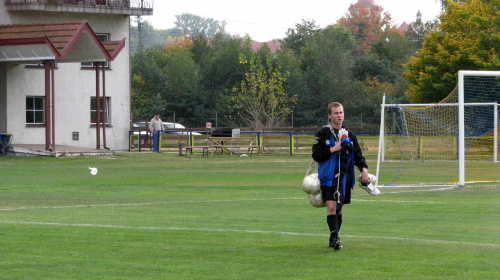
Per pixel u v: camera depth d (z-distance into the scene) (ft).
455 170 101.81
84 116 152.35
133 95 264.93
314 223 44.88
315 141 33.53
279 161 123.34
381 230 41.24
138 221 46.03
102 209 54.24
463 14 154.40
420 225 43.73
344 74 272.31
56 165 108.06
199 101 266.16
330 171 33.30
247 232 40.45
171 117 263.29
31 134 145.38
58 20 149.69
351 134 33.81
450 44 152.87
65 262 31.35
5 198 63.46
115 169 101.65
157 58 298.76
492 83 143.02
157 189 72.90
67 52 120.88
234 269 29.68
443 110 123.54
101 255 33.04
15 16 145.28
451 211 52.01
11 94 141.90
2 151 127.54
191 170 100.32
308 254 33.04
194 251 33.99
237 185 77.61
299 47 352.28
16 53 124.16
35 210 53.47
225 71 268.21
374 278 27.76
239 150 144.25
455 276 28.12
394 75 297.74
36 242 36.76
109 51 136.77
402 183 81.00
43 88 146.41
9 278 28.07
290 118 254.27
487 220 46.39
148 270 29.58
